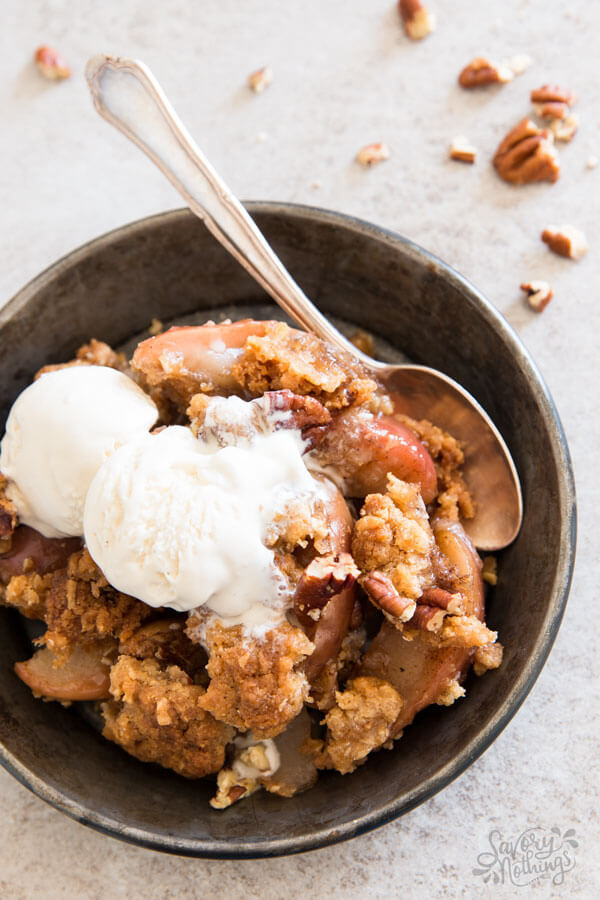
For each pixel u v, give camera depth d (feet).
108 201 1.51
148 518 1.18
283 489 1.20
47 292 1.36
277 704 1.17
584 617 1.36
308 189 1.50
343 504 1.24
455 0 1.54
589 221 1.47
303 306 1.31
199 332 1.27
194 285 1.42
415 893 1.31
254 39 1.55
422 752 1.24
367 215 1.49
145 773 1.30
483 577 1.31
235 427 1.20
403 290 1.36
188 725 1.22
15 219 1.51
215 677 1.18
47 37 1.56
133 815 1.24
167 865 1.33
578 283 1.45
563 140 1.49
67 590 1.25
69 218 1.51
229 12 1.56
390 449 1.25
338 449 1.25
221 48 1.55
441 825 1.32
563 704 1.35
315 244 1.36
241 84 1.54
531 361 1.27
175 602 1.19
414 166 1.50
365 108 1.52
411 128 1.51
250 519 1.18
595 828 1.32
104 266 1.37
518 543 1.29
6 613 1.35
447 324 1.35
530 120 1.49
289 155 1.51
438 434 1.31
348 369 1.29
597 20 1.52
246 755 1.26
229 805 1.27
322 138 1.52
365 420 1.26
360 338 1.42
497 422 1.34
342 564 1.18
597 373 1.43
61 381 1.26
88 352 1.38
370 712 1.21
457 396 1.30
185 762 1.25
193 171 1.29
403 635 1.22
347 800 1.24
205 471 1.19
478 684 1.25
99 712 1.34
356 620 1.26
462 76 1.51
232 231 1.30
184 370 1.25
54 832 1.35
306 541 1.20
